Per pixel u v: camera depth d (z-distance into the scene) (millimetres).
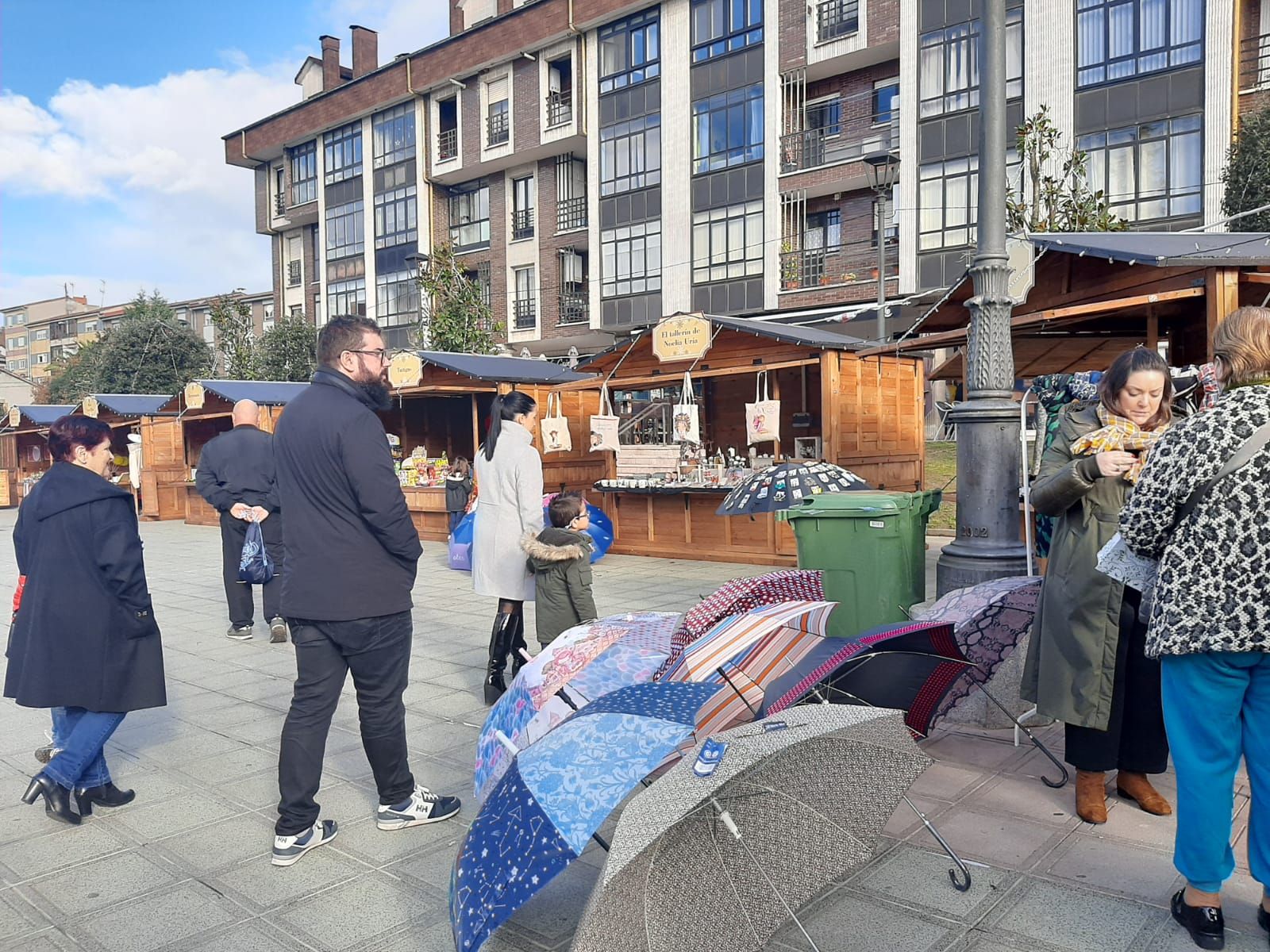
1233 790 2543
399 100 33250
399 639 3453
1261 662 2434
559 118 29078
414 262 33500
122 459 22062
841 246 23484
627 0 26422
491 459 5344
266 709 5418
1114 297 7047
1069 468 3178
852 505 4867
